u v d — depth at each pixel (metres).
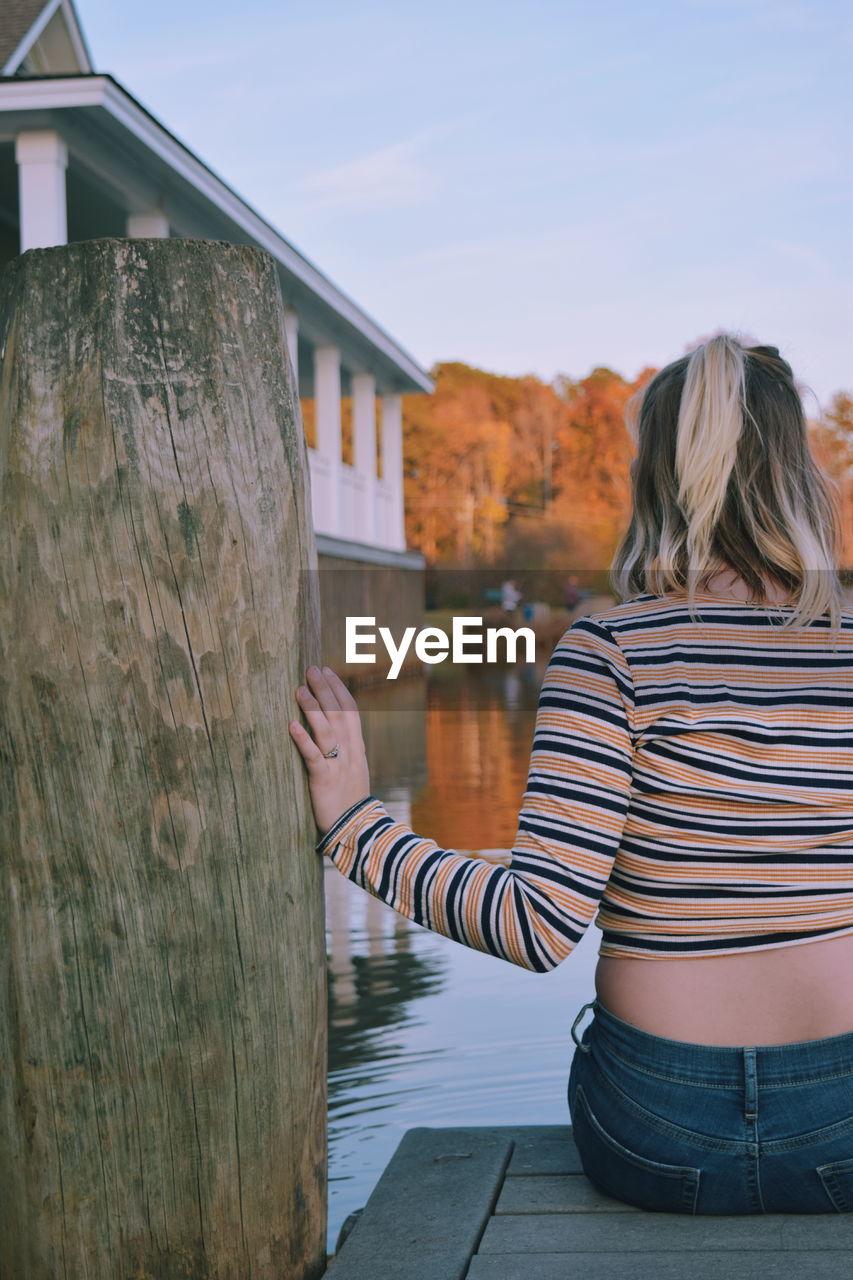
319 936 1.86
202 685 1.70
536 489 69.31
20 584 1.70
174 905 1.71
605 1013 1.79
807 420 1.82
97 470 1.68
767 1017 1.69
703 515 1.73
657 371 1.87
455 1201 1.94
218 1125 1.74
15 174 13.11
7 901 1.74
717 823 1.68
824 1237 1.69
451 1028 3.87
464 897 1.67
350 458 60.00
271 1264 1.79
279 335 1.81
